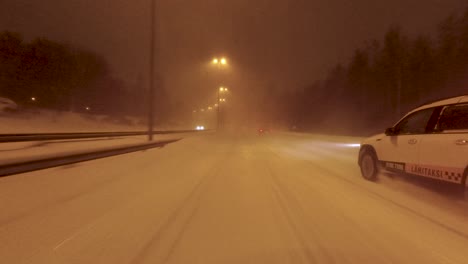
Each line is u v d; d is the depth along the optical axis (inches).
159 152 586.9
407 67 1887.3
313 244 165.6
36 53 1630.2
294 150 771.4
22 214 199.5
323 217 212.5
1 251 149.9
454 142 231.9
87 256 147.4
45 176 303.6
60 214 203.9
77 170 345.7
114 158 456.4
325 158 585.6
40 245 157.5
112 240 166.7
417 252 156.5
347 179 358.6
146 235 174.9
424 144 260.1
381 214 220.5
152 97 695.1
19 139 660.1
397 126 306.3
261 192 287.0
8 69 1562.5
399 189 304.0
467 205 239.3
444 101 256.8
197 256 149.8
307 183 332.5
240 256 150.5
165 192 278.7
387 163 312.3
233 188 302.5
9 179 281.1
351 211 227.5
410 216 215.8
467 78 1626.5
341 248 160.6
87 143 835.4
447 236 178.5
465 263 145.0
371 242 168.9
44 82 1695.4
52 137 764.0
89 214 206.8
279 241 169.3
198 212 221.0
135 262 142.4
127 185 297.6
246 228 189.3
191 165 454.6
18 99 1606.8
